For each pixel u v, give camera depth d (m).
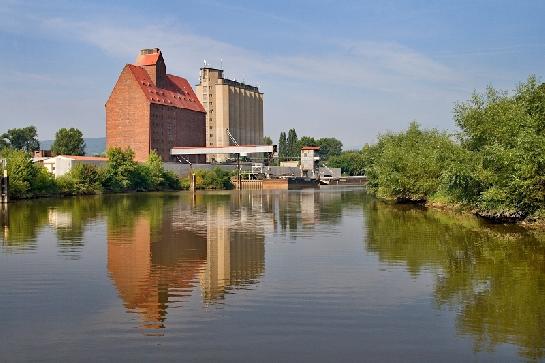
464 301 21.05
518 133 48.44
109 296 22.22
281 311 19.78
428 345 16.23
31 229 47.44
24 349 16.05
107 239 40.34
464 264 28.86
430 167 76.56
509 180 46.09
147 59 194.00
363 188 190.38
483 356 15.37
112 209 74.81
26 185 105.69
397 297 21.73
